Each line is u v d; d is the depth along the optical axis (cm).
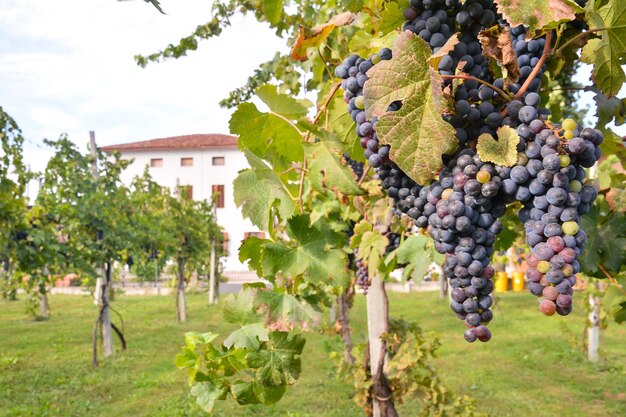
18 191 970
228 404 846
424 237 292
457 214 136
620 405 811
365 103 132
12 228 929
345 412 808
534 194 134
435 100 129
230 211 3609
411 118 130
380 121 130
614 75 162
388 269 320
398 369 383
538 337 1262
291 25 421
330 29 200
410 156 130
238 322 184
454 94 142
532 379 949
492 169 136
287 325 175
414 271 294
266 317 175
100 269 1265
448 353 1140
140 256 1680
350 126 221
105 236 1252
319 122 223
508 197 140
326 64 246
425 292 2286
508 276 2261
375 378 363
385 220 291
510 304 1791
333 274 180
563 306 127
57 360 1170
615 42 156
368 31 230
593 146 133
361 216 324
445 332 1364
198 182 3691
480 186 135
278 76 519
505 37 139
